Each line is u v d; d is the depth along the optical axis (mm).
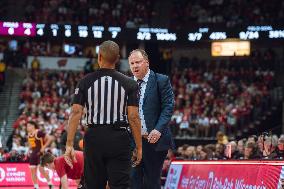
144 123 14961
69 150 11602
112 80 11531
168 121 14852
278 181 16750
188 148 30922
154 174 14977
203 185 22531
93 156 11523
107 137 11414
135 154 13234
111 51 11609
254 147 22906
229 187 20031
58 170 21859
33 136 32719
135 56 14945
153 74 15227
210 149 29438
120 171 11477
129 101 11609
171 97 15109
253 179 18344
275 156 20375
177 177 25844
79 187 22453
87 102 11586
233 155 25328
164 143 14984
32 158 32656
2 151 40000
